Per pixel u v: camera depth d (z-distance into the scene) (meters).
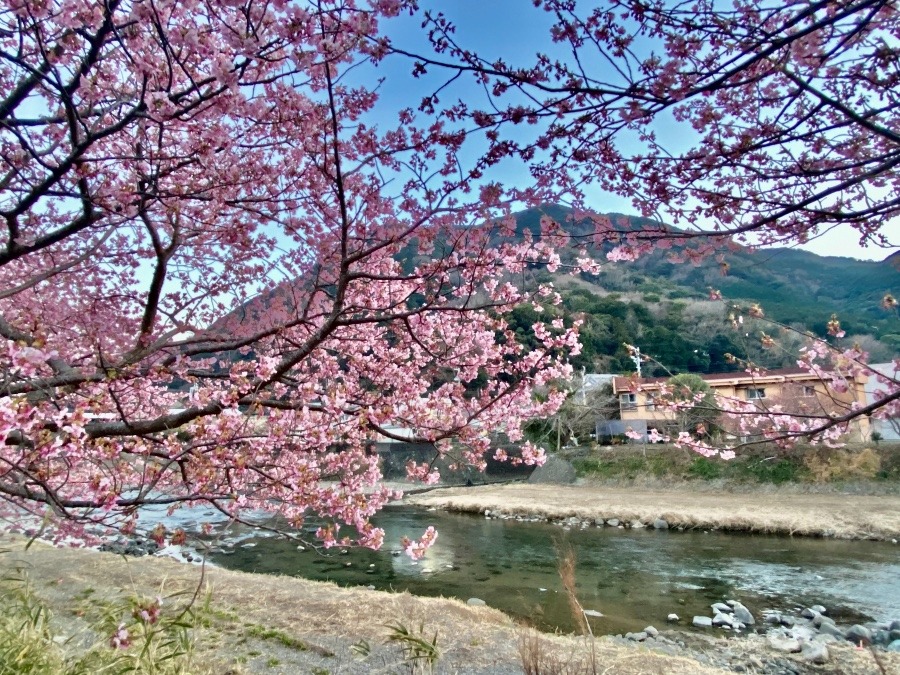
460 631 7.23
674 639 8.55
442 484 30.56
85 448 3.56
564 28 2.92
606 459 27.72
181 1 3.21
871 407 3.64
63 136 4.69
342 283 4.51
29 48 4.13
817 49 2.73
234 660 5.43
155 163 4.87
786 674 7.27
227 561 13.82
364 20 3.16
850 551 14.55
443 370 6.99
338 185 4.25
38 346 2.73
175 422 4.16
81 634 3.89
